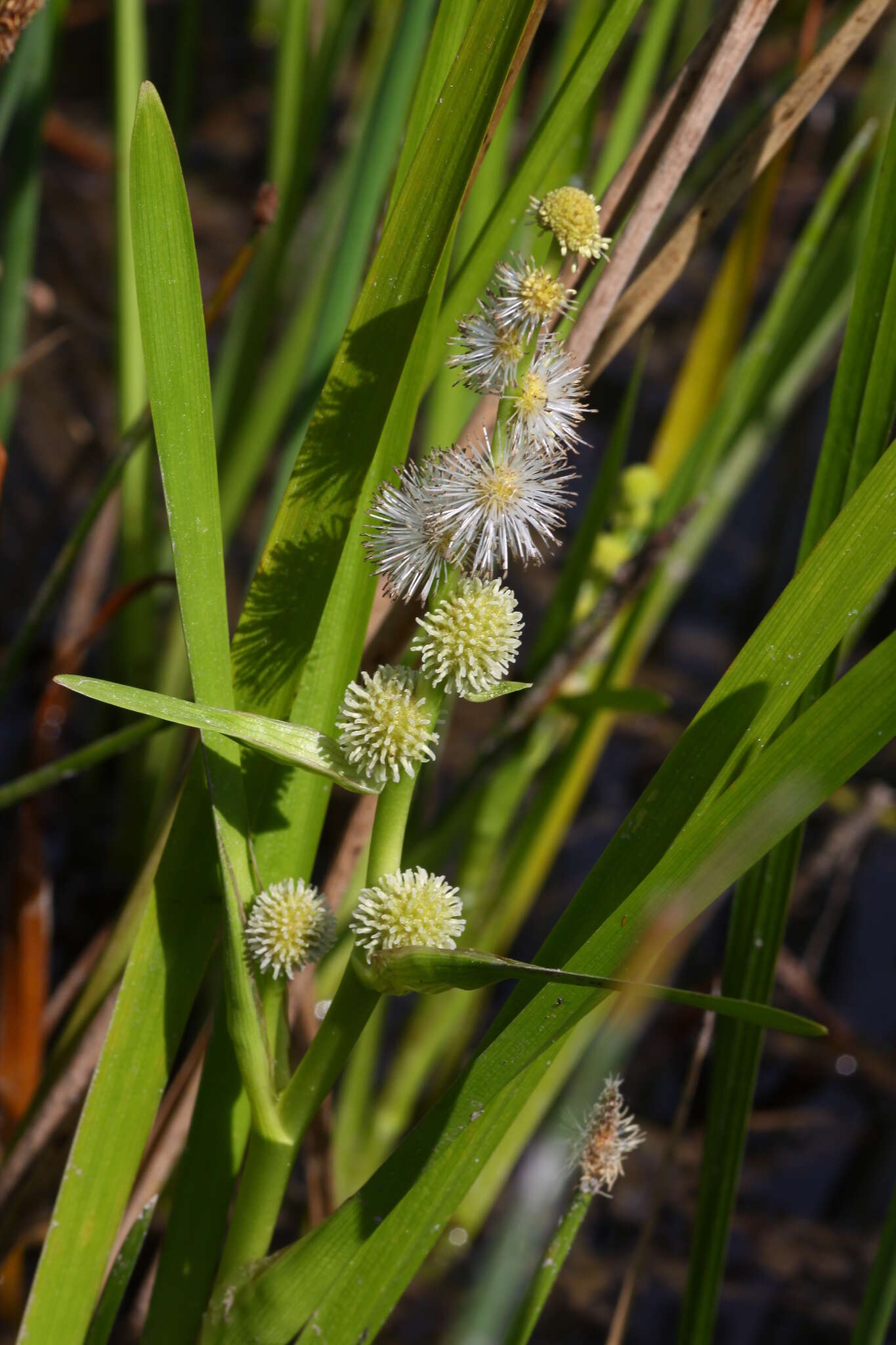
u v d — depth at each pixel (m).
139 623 1.25
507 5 0.57
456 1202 0.60
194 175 2.38
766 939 0.65
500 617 0.57
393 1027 1.21
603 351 0.66
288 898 0.59
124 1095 0.62
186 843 0.61
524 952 1.27
